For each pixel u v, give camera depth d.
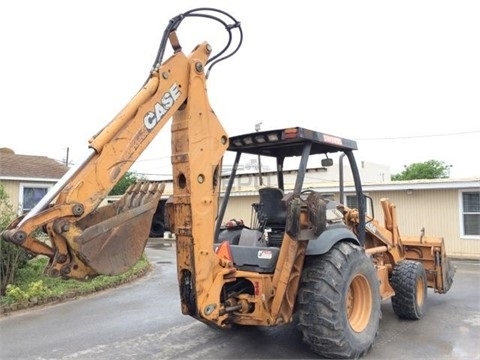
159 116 3.87
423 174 42.75
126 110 3.71
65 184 3.35
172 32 4.07
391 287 6.20
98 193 3.45
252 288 4.57
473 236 14.71
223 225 5.66
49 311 7.05
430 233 15.52
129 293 8.53
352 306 4.89
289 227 4.20
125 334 5.70
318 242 4.54
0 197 8.94
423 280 6.52
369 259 4.96
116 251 3.48
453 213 15.12
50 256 3.28
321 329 4.36
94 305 7.47
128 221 3.57
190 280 4.16
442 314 6.59
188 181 4.02
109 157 3.54
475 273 10.96
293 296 4.46
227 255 4.47
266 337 5.42
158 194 3.80
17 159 18.91
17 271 8.53
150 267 12.33
